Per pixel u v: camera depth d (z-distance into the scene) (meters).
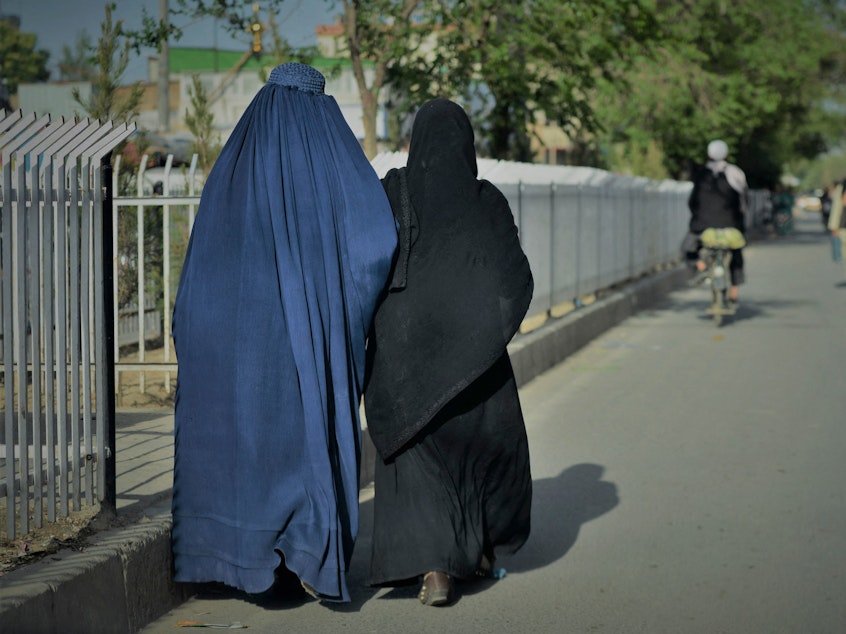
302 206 4.34
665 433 7.93
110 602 3.99
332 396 4.33
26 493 4.19
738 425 8.20
